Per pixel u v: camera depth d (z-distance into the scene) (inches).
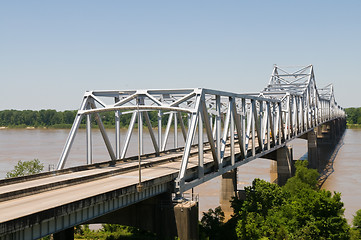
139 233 2253.9
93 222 1549.0
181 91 1877.5
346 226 1801.2
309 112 5147.6
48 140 7593.5
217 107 1969.7
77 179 1481.3
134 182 1450.5
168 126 2576.3
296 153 6215.6
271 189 2145.7
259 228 1847.9
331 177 4001.0
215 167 1934.1
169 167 1882.4
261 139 2800.2
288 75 5506.9
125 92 2065.7
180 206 1502.2
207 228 2059.5
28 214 933.2
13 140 7608.3
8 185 1437.0
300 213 1836.9
